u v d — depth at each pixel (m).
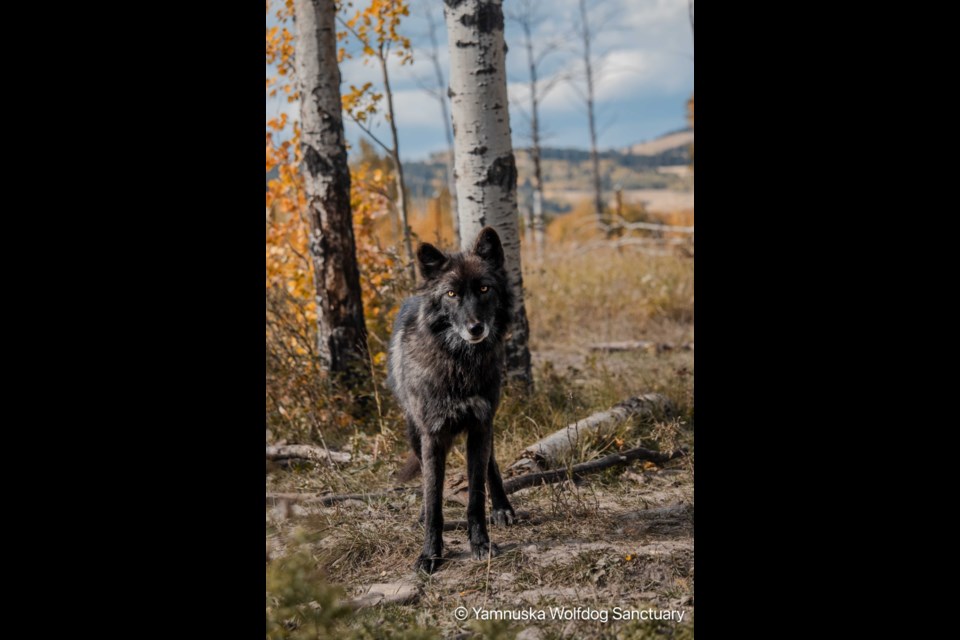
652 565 3.74
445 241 7.47
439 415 4.20
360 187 8.61
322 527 4.38
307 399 6.59
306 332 7.07
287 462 5.84
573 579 3.72
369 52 9.38
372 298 7.61
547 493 5.00
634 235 20.42
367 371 6.63
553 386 7.06
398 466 5.59
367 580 3.98
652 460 5.55
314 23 6.56
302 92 6.65
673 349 9.31
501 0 6.40
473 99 6.43
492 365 4.28
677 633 3.03
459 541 4.40
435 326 4.20
